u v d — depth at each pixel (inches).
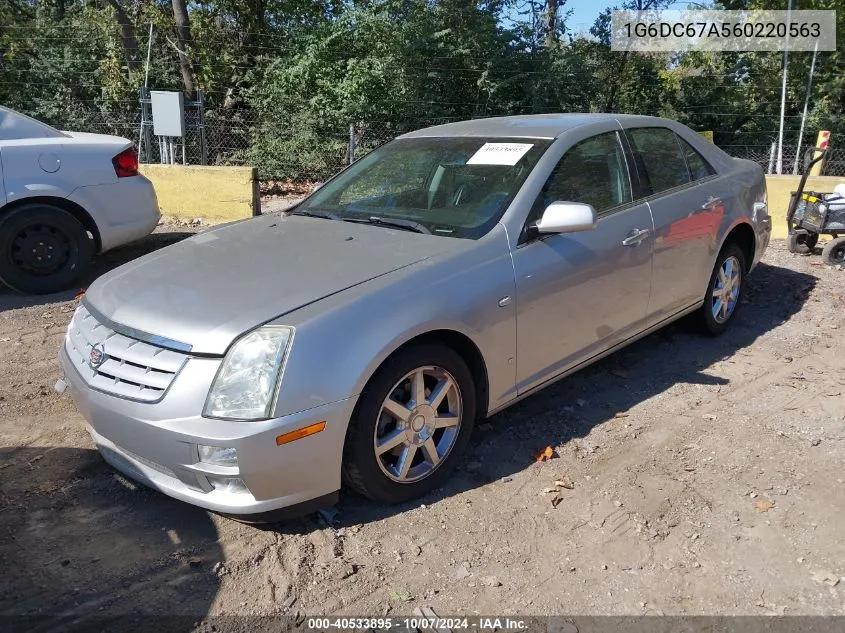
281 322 112.8
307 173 510.6
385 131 518.6
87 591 108.3
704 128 617.9
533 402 170.6
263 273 128.7
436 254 133.3
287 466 110.4
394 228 149.3
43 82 559.8
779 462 143.3
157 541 120.2
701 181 196.2
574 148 161.0
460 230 143.3
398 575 112.3
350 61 500.7
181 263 138.3
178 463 111.0
